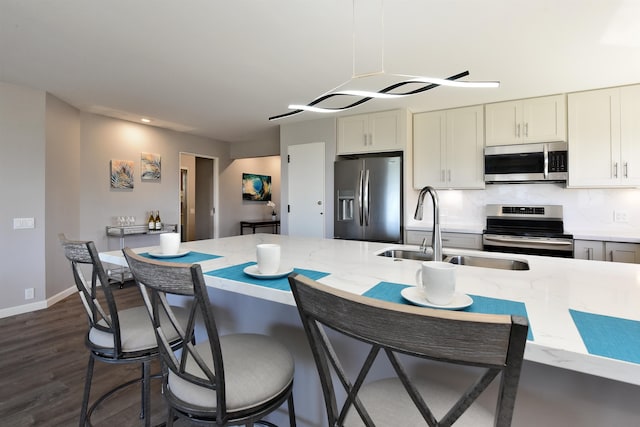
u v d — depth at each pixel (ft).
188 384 3.30
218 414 3.05
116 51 8.23
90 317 4.69
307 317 2.38
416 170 13.50
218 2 6.19
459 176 12.60
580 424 2.98
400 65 8.89
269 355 3.73
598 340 2.26
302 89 10.90
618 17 6.56
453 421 1.97
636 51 7.98
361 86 10.46
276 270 4.10
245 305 5.23
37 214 11.14
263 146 20.15
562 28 6.97
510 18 6.63
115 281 14.60
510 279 4.05
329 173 14.10
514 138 11.62
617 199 11.10
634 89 10.03
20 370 7.21
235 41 7.68
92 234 13.93
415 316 1.76
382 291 3.51
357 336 2.03
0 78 10.09
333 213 13.93
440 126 12.97
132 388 6.59
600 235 10.12
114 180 14.70
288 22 6.86
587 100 10.59
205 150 19.53
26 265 10.92
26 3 6.23
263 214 24.67
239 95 11.54
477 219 13.19
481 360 1.67
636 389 2.81
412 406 2.85
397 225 12.50
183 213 22.09
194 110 13.50
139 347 4.38
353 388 2.27
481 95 11.20
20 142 10.75
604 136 10.39
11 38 7.59
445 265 3.28
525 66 8.87
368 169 12.98
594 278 4.11
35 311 11.00
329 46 7.88
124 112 13.83
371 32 7.23
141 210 15.90
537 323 2.59
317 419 4.52
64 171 12.45
